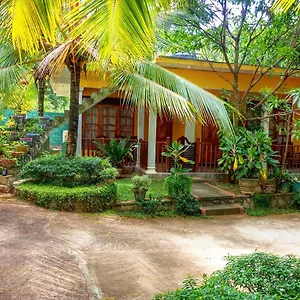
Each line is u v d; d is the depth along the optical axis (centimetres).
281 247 531
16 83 688
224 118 620
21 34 221
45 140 975
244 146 816
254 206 789
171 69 923
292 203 828
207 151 1034
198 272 409
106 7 192
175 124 1233
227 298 204
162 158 1001
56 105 2048
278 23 818
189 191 734
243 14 868
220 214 726
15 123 962
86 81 943
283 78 856
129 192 778
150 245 504
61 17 220
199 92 621
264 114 977
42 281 343
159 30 593
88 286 352
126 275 389
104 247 481
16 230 499
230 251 498
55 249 439
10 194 708
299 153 1120
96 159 738
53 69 639
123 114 1220
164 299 229
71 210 645
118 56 257
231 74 980
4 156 782
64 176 685
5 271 358
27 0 205
